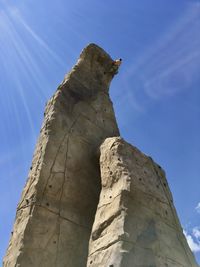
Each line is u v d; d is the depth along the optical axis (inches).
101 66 526.3
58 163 374.3
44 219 335.6
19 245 313.4
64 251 332.8
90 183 388.8
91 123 438.6
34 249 315.6
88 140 418.3
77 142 405.7
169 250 293.9
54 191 357.4
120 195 304.8
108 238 283.0
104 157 357.1
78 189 375.6
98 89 491.5
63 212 352.2
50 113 411.8
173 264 285.9
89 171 395.5
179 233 321.4
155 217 311.6
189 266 297.7
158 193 339.3
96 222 306.5
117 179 327.3
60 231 339.9
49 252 323.0
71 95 446.6
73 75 473.4
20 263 302.4
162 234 301.9
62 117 411.8
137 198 311.6
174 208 345.1
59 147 385.7
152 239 289.9
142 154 369.4
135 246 275.1
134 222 291.6
